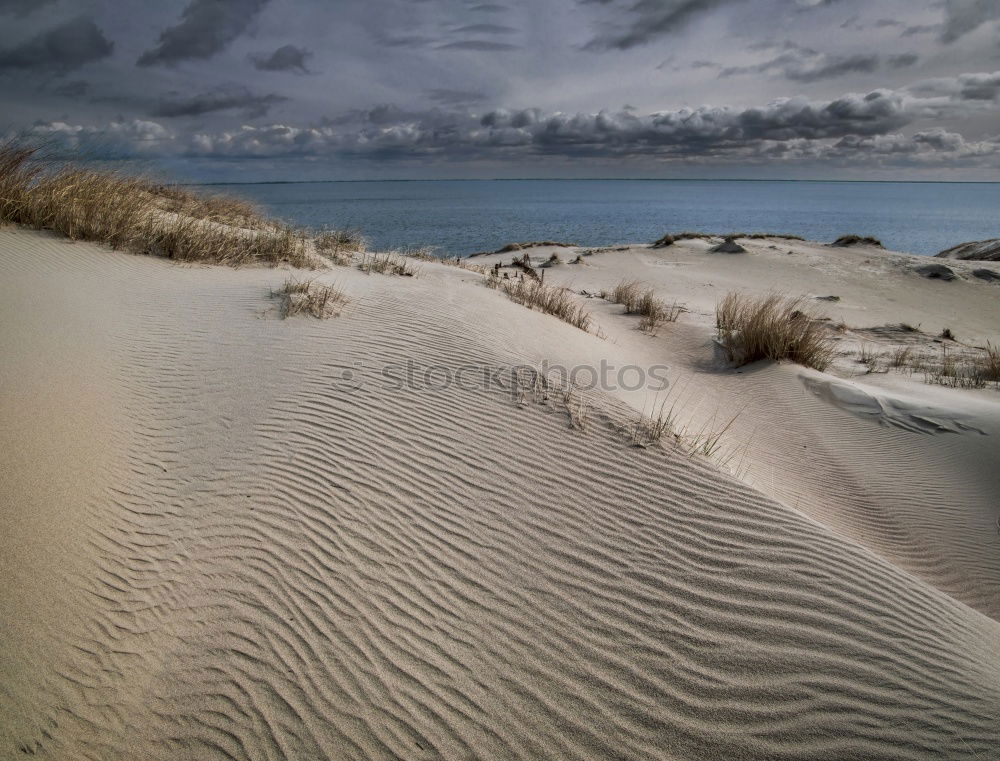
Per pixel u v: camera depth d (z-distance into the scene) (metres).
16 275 5.62
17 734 2.08
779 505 3.54
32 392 3.83
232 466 3.61
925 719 2.24
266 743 2.20
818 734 2.22
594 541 3.22
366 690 2.40
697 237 24.06
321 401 4.34
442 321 6.09
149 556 2.94
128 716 2.25
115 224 7.52
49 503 3.03
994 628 2.84
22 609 2.49
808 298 14.84
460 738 2.24
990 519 4.50
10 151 7.51
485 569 3.03
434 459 3.85
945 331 11.34
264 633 2.62
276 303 6.09
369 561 3.03
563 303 8.87
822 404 6.46
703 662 2.52
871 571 3.03
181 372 4.59
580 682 2.46
